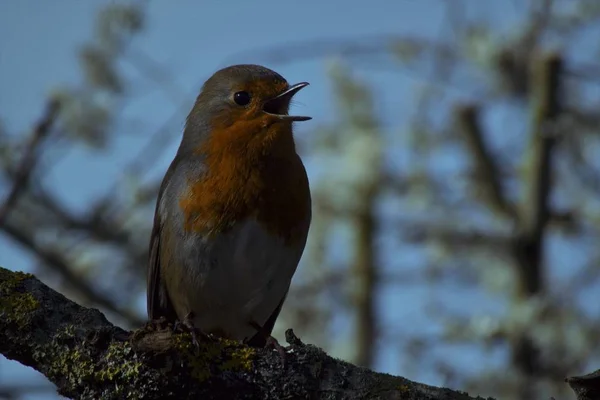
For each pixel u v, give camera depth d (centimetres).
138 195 1257
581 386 586
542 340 1141
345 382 626
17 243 1215
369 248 1288
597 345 1177
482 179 1287
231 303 872
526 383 1143
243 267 846
